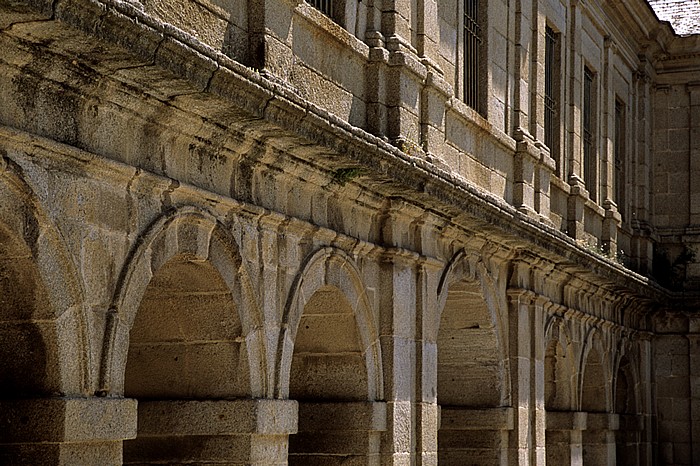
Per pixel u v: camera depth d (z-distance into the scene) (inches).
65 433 515.2
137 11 501.4
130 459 664.4
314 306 769.6
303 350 780.0
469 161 940.0
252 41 660.7
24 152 499.5
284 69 680.4
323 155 673.6
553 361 1168.8
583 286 1197.7
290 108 612.1
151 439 661.9
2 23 467.8
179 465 657.6
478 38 987.3
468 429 992.9
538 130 1096.2
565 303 1155.3
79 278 528.1
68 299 525.0
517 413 1009.5
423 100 840.9
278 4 674.2
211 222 616.7
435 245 863.1
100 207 542.3
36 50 490.9
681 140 1557.6
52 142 507.5
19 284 515.8
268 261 671.1
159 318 655.8
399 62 798.5
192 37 537.3
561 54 1195.3
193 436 657.0
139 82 540.7
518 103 1054.4
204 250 616.7
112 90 536.1
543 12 1122.7
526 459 1026.7
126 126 557.6
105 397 541.3
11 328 522.6
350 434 768.3
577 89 1238.3
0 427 519.5
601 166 1344.7
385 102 800.9
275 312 677.3
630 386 1439.5
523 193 1047.6
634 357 1441.9
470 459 996.6
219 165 626.5
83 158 526.0
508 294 1016.2
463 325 984.9
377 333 788.6
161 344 659.4
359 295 770.2
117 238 552.4
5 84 490.0
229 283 639.1
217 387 653.9
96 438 531.5
